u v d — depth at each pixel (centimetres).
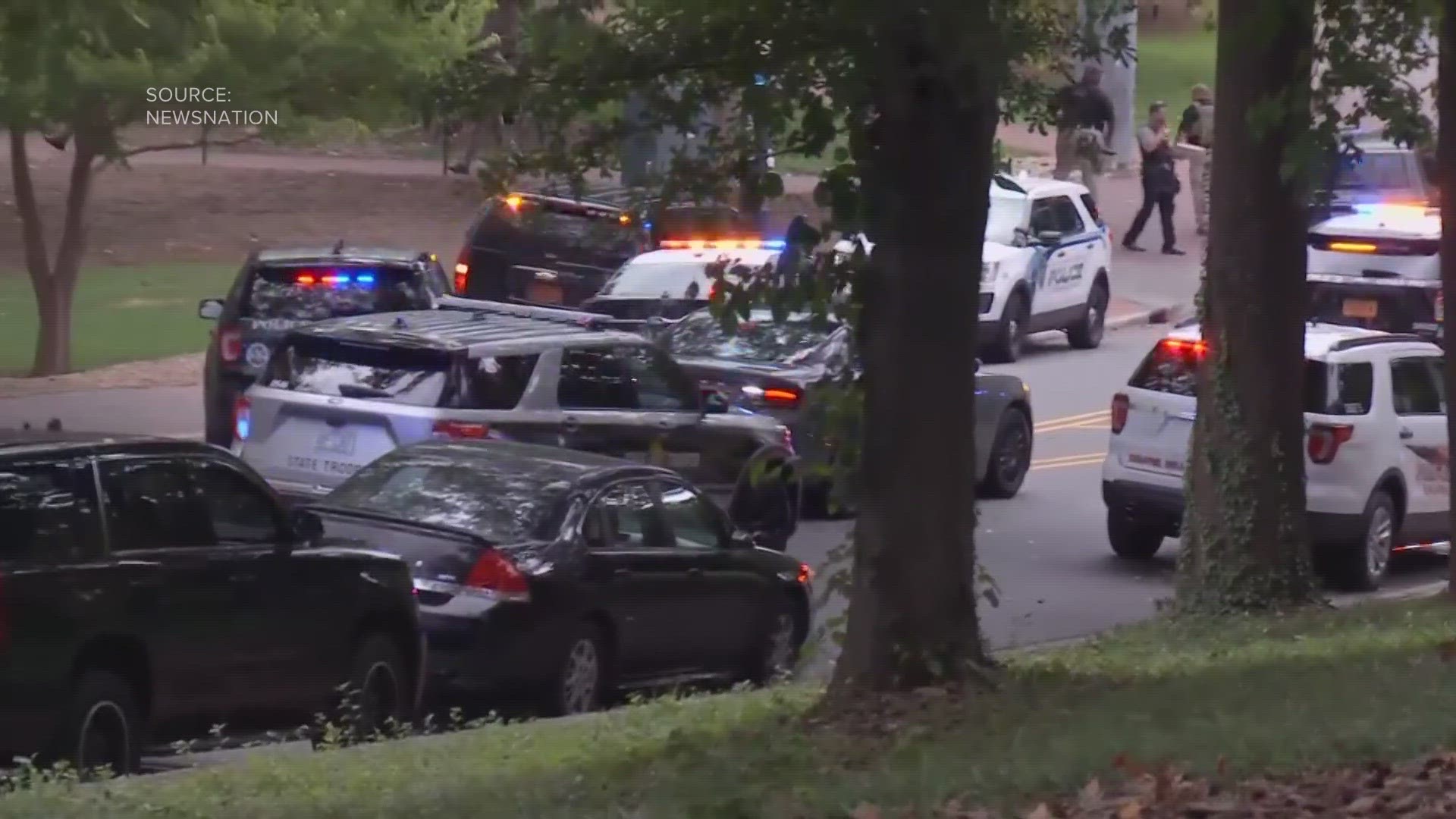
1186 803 2636
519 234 8556
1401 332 9494
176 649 3638
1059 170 12300
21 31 5900
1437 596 5581
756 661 5131
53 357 9488
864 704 3647
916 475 3719
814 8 3369
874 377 3700
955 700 3647
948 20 3209
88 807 3073
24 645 3356
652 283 7775
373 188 16075
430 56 8394
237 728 3856
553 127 3575
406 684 4269
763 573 5100
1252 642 4919
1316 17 5044
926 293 3634
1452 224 5347
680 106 3534
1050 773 2867
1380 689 3553
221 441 7006
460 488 4653
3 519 3400
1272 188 5472
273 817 3031
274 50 8425
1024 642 5450
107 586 3503
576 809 2923
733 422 6028
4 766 3369
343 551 4053
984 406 7556
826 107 3488
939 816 2662
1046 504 7638
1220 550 5575
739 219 3775
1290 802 2650
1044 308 10888
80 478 3538
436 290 7212
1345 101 5969
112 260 13725
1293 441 5566
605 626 4616
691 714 4072
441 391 5319
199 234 14538
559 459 4819
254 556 3825
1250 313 5528
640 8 3462
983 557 6731
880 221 3562
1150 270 13650
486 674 4366
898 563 3750
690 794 2947
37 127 8756
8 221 14338
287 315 6969
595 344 5744
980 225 3644
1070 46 3847
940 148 3550
